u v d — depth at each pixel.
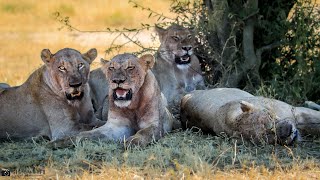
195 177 9.87
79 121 13.34
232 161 10.93
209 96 13.23
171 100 15.41
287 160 11.03
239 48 15.71
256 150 11.36
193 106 13.37
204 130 13.05
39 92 13.20
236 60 15.27
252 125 11.77
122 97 12.20
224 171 10.48
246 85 15.27
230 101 12.59
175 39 15.38
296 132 11.69
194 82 15.59
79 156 11.19
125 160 10.73
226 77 15.25
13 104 13.34
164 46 15.55
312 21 15.34
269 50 15.66
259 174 10.26
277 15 15.65
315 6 15.51
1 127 13.27
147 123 12.55
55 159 11.34
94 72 15.38
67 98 12.87
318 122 12.38
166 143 12.12
